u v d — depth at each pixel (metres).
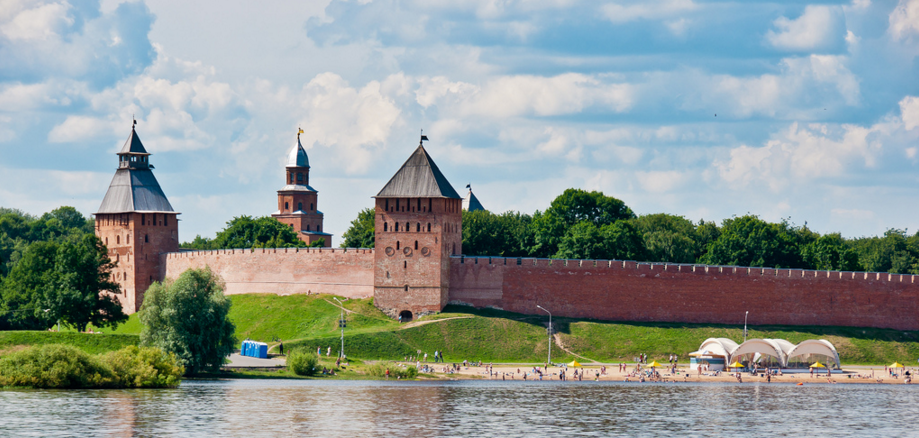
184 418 176.62
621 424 183.50
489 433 172.50
